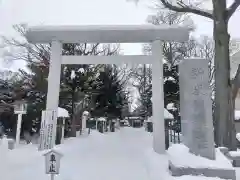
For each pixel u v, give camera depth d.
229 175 5.75
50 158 4.89
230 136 10.59
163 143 9.77
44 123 9.77
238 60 21.06
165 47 24.17
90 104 24.61
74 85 18.36
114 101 26.48
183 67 7.61
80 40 10.75
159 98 10.16
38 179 5.66
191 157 6.47
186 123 7.40
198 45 25.89
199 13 12.78
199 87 7.06
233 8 11.37
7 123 16.64
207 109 6.86
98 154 9.54
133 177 6.14
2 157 7.62
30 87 17.66
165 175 6.27
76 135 19.84
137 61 10.53
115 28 9.80
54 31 10.02
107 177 6.09
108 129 31.98
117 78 27.88
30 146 11.78
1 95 17.27
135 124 56.97
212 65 25.02
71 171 6.50
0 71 20.55
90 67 19.92
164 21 19.23
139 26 9.84
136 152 10.23
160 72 10.34
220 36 11.23
